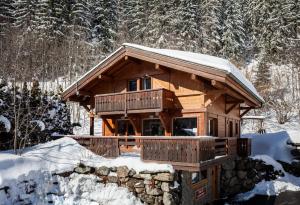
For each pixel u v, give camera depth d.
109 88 18.97
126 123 18.89
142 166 12.36
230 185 18.34
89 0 55.47
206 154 12.57
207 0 56.16
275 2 59.34
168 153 12.33
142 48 15.77
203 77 14.88
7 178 11.12
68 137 15.98
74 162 13.53
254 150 24.88
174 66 14.92
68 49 43.53
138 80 17.98
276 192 18.89
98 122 34.38
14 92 14.92
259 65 46.47
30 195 11.63
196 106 15.99
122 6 61.66
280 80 47.28
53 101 19.69
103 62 17.28
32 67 30.89
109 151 14.44
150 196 11.96
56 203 12.23
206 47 52.09
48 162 13.05
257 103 20.86
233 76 14.09
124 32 50.72
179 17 50.78
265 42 57.72
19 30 39.31
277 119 38.62
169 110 16.64
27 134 14.80
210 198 16.14
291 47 52.66
